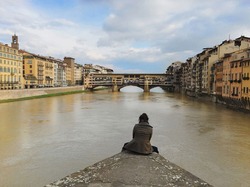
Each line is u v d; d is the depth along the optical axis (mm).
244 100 56938
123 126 39781
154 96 117438
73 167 21812
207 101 87438
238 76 61281
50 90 111188
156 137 32219
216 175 20031
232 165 22156
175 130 36625
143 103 80062
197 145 28453
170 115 52219
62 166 22031
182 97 110750
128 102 83938
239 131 35844
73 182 5535
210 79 89562
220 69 76250
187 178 5891
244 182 18812
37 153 25531
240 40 82438
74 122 43312
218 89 78312
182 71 160000
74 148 27359
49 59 144000
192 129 37312
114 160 6875
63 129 37219
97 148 27406
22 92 88062
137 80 175625
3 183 18594
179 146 28031
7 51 96938
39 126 39375
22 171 20859
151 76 171750
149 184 5516
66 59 185250
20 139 31094
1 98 76062
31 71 121938
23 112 55594
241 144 28859
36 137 32188
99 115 52062
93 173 6023
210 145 28453
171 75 172625
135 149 7504
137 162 6738
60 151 26250
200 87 104188
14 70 103250
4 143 29188
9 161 23172
